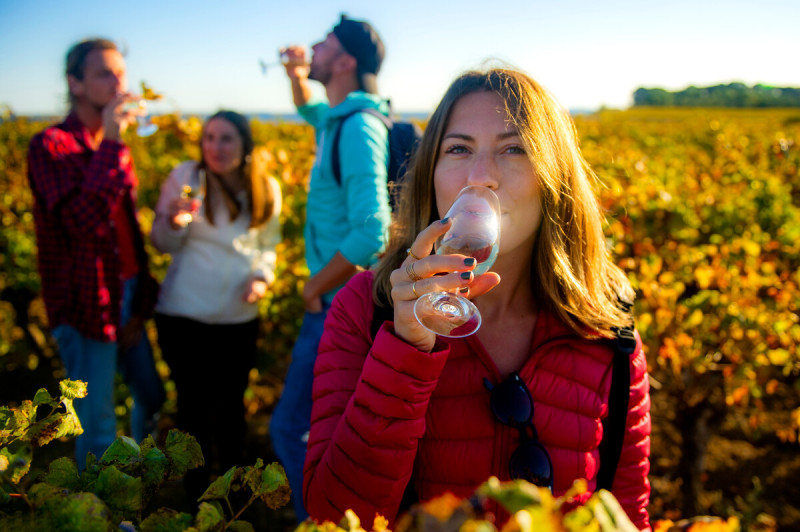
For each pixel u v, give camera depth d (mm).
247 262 3057
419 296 975
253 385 4711
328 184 2523
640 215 4266
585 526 526
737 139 11625
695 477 3320
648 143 12875
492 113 1183
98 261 2629
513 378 1188
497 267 1274
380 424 1039
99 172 2574
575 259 1300
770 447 4230
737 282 3473
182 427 3025
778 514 3514
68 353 2711
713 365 3232
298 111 3471
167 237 2932
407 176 1422
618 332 1283
